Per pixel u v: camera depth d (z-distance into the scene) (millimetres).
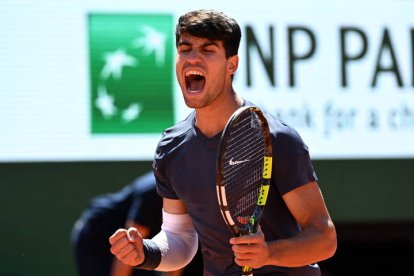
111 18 23672
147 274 18312
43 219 23969
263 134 11297
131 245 11703
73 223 24047
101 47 23594
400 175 25750
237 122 11281
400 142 25000
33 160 23250
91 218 19188
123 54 23688
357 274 31406
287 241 11078
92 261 18984
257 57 24234
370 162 25594
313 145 24500
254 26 24266
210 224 12062
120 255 11695
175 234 13094
